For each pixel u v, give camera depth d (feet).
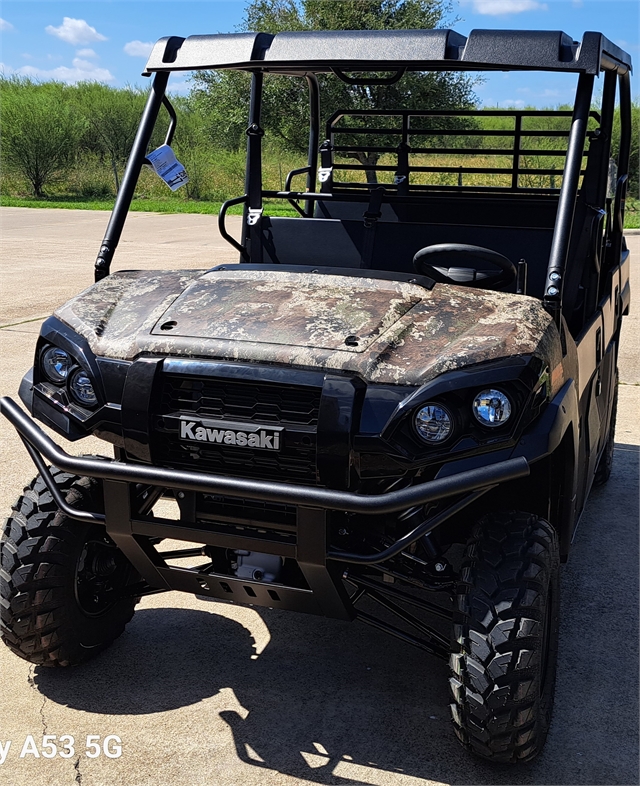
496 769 8.01
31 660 9.20
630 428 18.19
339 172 14.88
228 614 10.78
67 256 42.88
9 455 15.70
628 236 54.08
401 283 8.82
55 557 8.80
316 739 8.36
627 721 8.72
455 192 12.34
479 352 7.56
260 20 56.13
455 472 7.32
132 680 9.32
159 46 10.04
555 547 8.13
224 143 65.51
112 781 7.76
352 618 8.45
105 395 8.14
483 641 7.48
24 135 94.02
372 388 7.46
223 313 8.39
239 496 7.38
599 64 8.69
